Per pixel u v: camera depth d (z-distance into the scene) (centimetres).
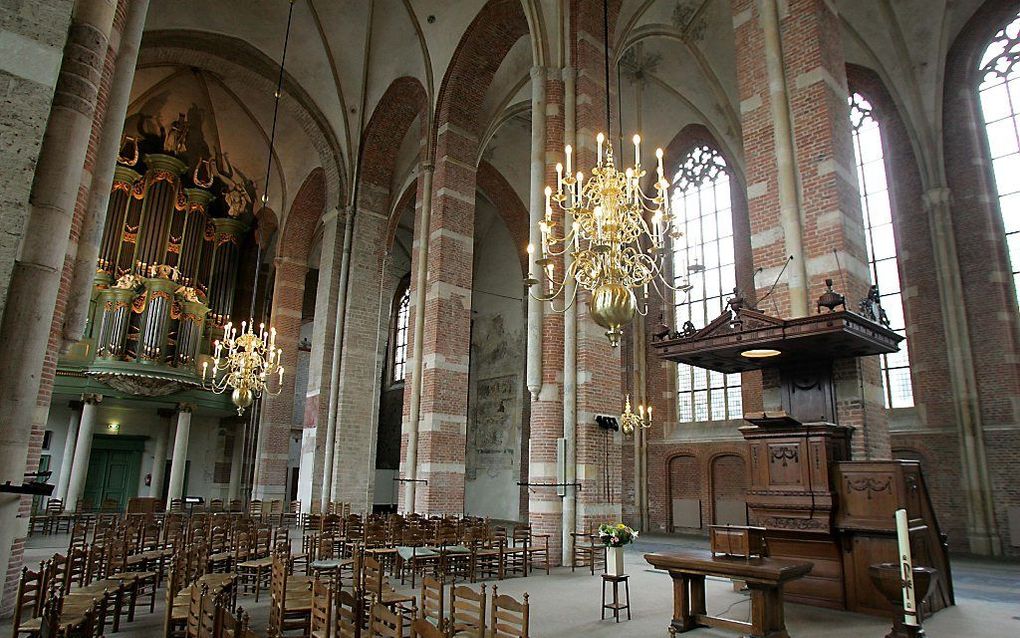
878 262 1917
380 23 2088
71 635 618
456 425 1700
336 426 2081
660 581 1114
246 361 1747
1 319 405
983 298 1684
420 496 1639
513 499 2759
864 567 827
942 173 1784
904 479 821
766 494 909
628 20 1681
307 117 2269
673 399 2383
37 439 785
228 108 2597
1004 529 1565
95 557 866
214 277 2630
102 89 850
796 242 1018
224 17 2042
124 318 2288
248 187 2769
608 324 764
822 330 834
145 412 2711
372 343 2191
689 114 2356
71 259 816
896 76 1869
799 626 752
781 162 1061
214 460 2830
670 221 835
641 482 2352
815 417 977
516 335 2938
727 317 948
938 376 1727
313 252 3356
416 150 2438
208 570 938
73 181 552
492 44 1850
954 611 851
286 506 2506
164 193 2464
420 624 417
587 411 1288
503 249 3130
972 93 1809
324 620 557
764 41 1135
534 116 1475
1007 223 1719
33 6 452
